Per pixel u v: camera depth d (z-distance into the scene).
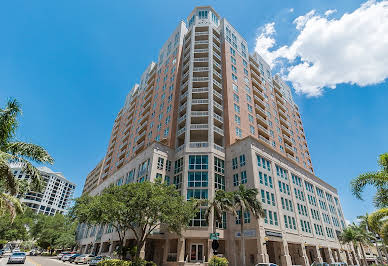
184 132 43.62
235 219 35.44
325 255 46.22
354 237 48.19
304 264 37.22
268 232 32.84
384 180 16.92
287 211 39.56
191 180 38.09
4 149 14.78
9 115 14.84
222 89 51.06
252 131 50.16
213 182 37.56
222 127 45.94
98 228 55.06
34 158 15.28
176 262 31.52
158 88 60.62
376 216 17.81
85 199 33.31
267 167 40.03
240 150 40.12
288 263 33.41
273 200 37.44
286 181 43.31
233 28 63.44
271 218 35.09
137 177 43.84
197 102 46.34
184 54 57.53
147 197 25.36
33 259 43.81
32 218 76.31
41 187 15.08
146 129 58.66
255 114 54.03
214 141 46.25
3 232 54.44
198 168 39.06
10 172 14.00
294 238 37.59
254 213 29.17
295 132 72.38
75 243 65.25
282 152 58.44
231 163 40.75
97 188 71.12
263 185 36.88
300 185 47.50
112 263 25.45
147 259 35.84
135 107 74.50
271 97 66.56
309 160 72.75
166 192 27.69
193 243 34.12
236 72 55.50
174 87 51.94
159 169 40.34
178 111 48.66
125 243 38.75
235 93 51.22
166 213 25.41
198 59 52.31
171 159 42.97
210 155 39.97
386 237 18.23
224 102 48.84
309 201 48.00
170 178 41.00
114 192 27.48
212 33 57.03
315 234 43.84
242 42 64.62
